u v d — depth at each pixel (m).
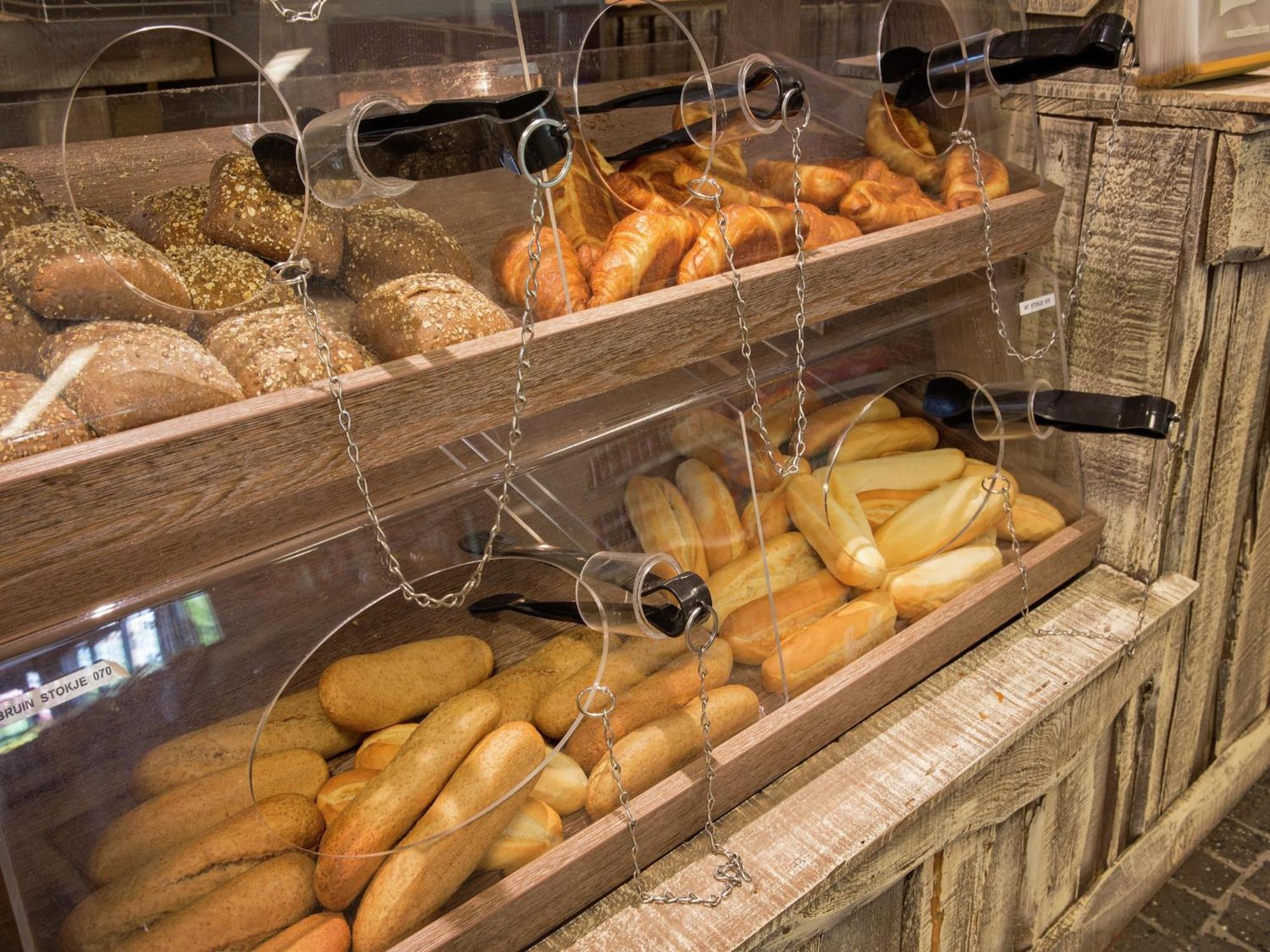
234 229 0.61
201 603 0.63
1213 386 1.20
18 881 0.57
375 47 0.62
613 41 0.79
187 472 0.56
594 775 0.79
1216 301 1.15
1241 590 1.40
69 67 0.55
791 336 0.93
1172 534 1.25
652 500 0.83
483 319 0.68
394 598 0.70
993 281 1.07
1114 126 1.12
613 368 0.75
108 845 0.59
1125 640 1.13
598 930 0.79
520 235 0.71
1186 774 1.47
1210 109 1.04
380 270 0.66
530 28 0.72
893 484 1.00
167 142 0.60
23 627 0.58
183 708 0.62
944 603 1.06
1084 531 1.22
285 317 0.62
